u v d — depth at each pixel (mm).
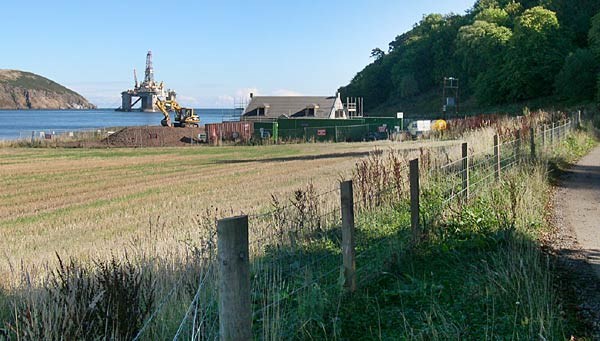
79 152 44500
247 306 3848
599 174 17734
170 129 59719
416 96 139625
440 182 11828
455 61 130125
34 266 8211
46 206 17781
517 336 5359
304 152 37406
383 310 6176
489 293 6398
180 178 24438
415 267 7680
